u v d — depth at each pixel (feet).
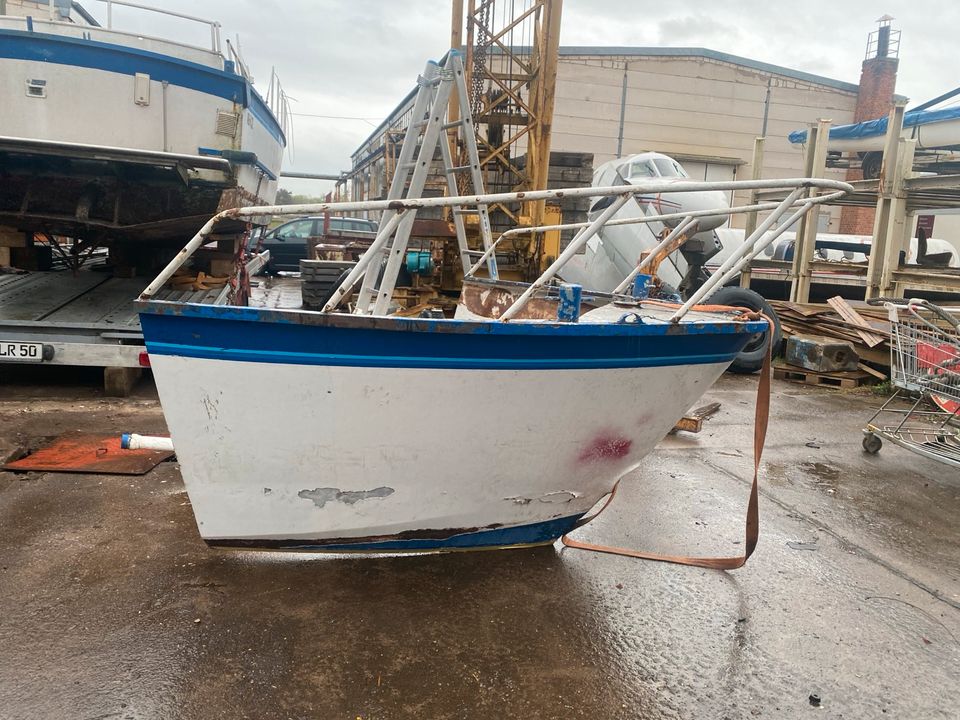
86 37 18.16
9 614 7.97
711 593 9.47
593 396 8.90
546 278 8.35
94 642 7.55
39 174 17.92
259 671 7.25
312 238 37.76
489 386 8.39
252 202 22.17
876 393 23.80
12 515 10.52
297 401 8.13
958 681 7.75
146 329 7.79
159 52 18.72
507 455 9.00
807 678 7.70
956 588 9.96
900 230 30.17
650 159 30.94
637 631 8.45
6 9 20.03
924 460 16.22
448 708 6.90
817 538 11.50
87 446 13.60
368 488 8.82
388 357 8.00
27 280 20.80
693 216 10.94
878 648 8.32
